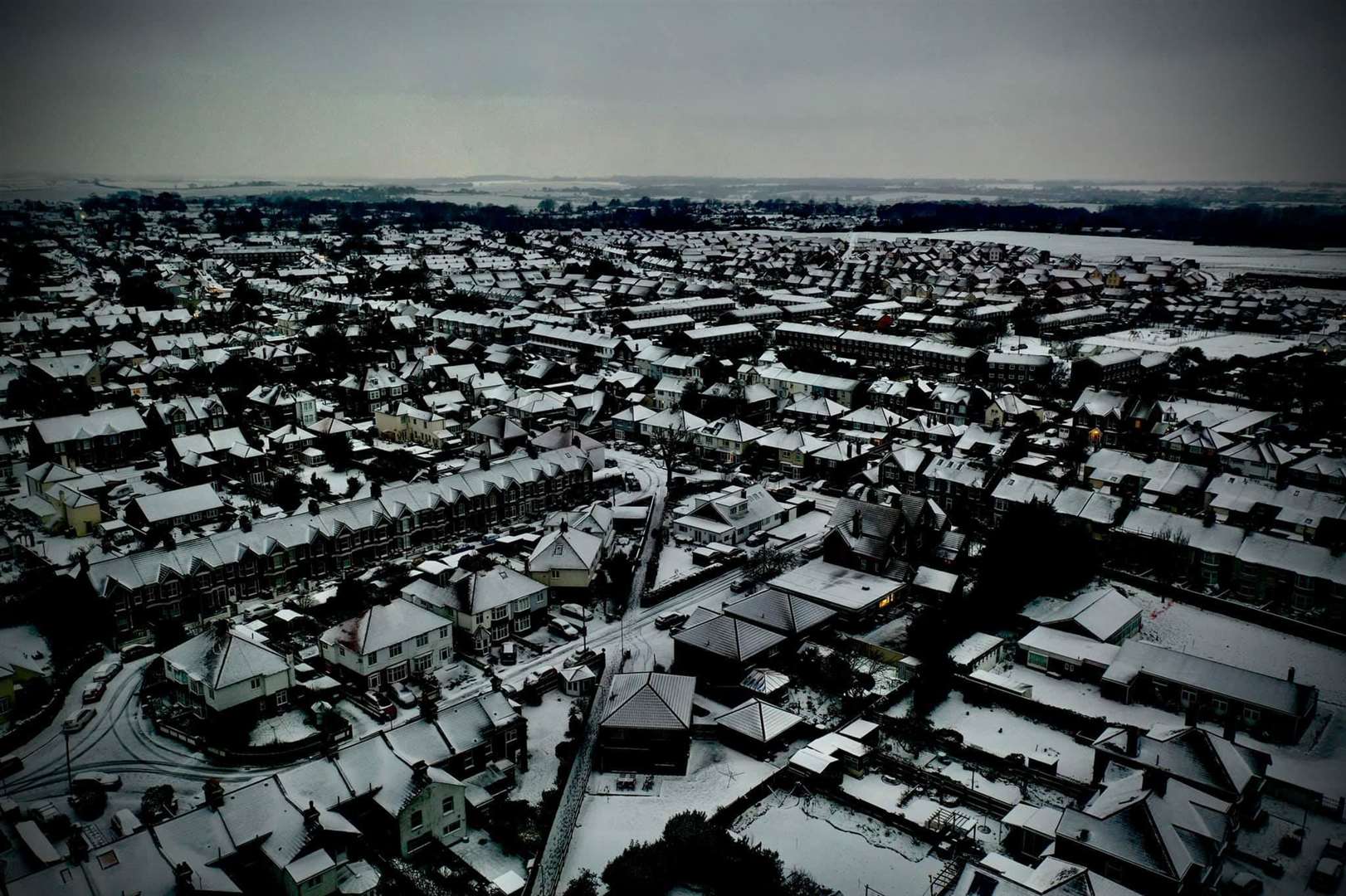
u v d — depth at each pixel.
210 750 88.94
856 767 87.56
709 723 95.88
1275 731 93.81
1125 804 73.00
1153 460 156.62
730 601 123.94
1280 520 138.50
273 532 125.50
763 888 71.00
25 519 141.12
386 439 199.50
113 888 61.38
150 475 168.38
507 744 87.31
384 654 100.56
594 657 107.81
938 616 107.69
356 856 74.06
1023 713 99.12
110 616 109.00
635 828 80.44
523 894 70.19
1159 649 103.69
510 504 151.50
